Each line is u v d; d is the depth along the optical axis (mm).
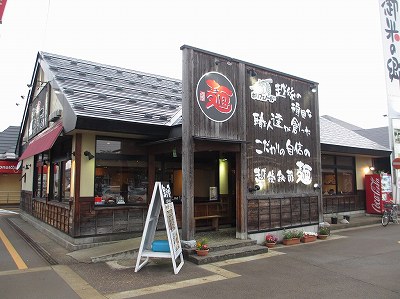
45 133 11828
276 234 9875
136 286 6031
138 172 10125
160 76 14555
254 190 9391
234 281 6324
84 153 9086
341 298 5480
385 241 10164
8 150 22609
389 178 16094
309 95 11477
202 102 8555
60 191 10672
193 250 7863
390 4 14305
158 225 10211
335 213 15055
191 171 8156
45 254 8484
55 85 10359
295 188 10594
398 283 6215
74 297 5480
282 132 10430
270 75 10320
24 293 5652
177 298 5453
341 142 14578
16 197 23703
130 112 9484
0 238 11031
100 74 12328
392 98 14266
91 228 9070
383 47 14211
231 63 9312
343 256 8242
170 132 9445
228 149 9008
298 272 6914
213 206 11227
